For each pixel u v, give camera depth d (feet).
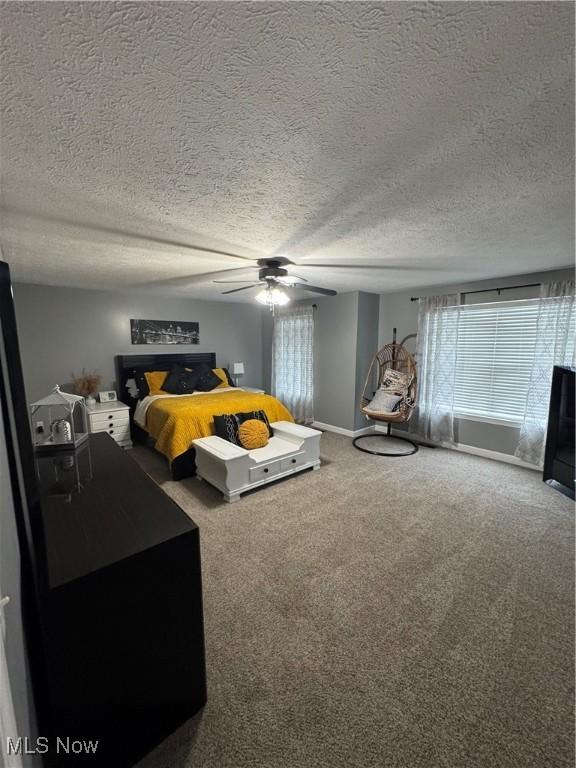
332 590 6.44
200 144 3.94
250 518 9.03
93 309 15.42
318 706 4.41
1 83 2.87
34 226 6.57
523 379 12.61
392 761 3.84
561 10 2.30
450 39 2.55
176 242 7.73
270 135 3.78
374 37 2.52
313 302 18.31
